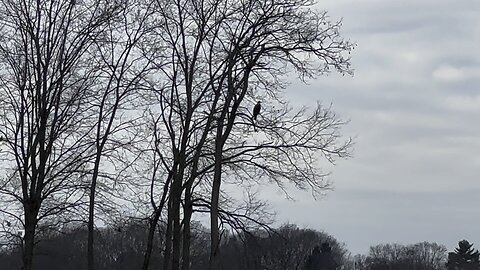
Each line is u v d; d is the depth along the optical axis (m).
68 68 30.67
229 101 29.23
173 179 31.25
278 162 31.52
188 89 30.84
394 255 147.88
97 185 31.97
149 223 32.75
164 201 31.58
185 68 30.95
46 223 35.06
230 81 29.34
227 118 30.03
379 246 149.50
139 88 31.72
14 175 31.33
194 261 43.16
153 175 32.53
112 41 31.48
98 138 31.41
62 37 30.72
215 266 28.39
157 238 43.50
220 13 30.14
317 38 29.19
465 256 129.12
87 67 31.55
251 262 31.47
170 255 34.44
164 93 31.66
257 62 29.36
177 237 31.08
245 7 29.48
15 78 30.50
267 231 31.39
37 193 30.27
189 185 31.38
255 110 29.30
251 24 29.44
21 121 30.50
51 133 30.53
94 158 31.66
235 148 31.28
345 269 141.00
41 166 30.34
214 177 29.02
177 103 31.45
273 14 29.19
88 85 31.53
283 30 29.22
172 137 31.36
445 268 139.75
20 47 30.39
